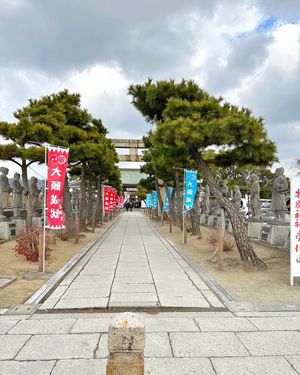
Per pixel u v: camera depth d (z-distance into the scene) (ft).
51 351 13.83
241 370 12.35
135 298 21.62
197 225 60.95
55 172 35.09
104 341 14.78
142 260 36.27
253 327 16.60
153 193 119.44
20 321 17.43
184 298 21.67
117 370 8.41
